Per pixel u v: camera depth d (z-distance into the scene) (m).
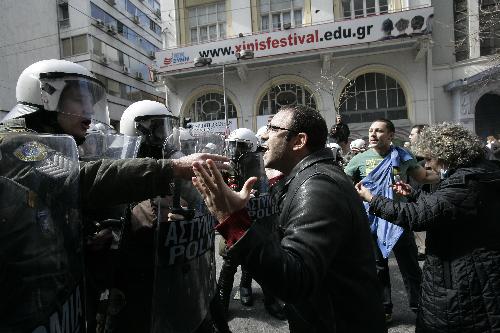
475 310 1.66
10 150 0.95
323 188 1.29
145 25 30.88
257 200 3.04
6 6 22.03
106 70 24.53
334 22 12.85
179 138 2.25
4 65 21.78
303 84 14.16
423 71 13.21
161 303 1.62
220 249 3.09
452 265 1.72
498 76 12.05
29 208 0.94
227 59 13.80
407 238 3.05
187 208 1.79
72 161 1.11
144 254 1.72
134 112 2.13
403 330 2.96
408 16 12.18
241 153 3.26
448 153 1.77
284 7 14.44
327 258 1.19
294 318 1.40
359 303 1.32
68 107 1.53
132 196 1.41
